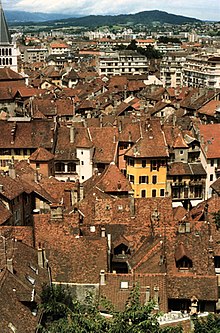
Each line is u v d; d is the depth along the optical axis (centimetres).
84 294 6359
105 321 4334
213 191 10662
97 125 14038
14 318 4966
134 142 11794
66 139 12138
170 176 11619
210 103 18338
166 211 7812
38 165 11019
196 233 7019
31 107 16575
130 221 7744
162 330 4259
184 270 6669
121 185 9694
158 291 6075
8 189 8119
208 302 6331
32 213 8994
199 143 11956
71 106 17012
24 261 6109
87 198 8188
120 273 6606
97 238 6769
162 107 18150
